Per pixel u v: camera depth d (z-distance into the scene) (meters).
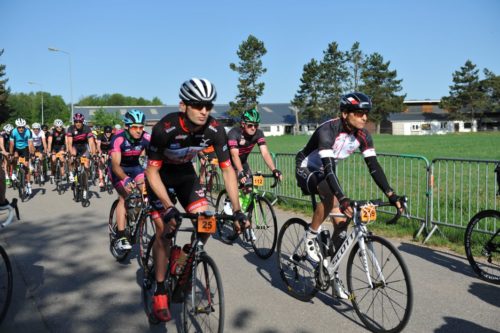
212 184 8.64
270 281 4.11
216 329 2.67
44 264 4.69
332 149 3.25
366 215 2.98
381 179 3.24
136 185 4.40
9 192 10.30
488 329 3.04
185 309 2.88
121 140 4.88
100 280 4.19
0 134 10.04
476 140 33.97
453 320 3.18
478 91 67.50
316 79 62.94
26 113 96.50
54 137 10.51
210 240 5.62
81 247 5.32
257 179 4.97
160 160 2.93
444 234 5.35
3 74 61.66
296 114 68.19
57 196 9.58
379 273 3.06
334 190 3.08
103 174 10.30
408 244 5.13
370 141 3.39
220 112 76.38
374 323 3.13
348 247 3.24
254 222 4.96
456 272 4.20
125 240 4.55
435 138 40.47
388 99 63.62
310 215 6.78
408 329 3.05
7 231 6.19
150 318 3.22
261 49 56.78
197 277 2.79
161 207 3.04
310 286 3.62
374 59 63.09
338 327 3.15
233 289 3.91
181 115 2.85
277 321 3.26
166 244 3.07
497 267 4.14
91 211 7.70
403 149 23.27
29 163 9.31
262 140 5.34
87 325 3.25
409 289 2.84
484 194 7.44
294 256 3.77
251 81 57.31
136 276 4.29
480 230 4.41
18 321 3.33
